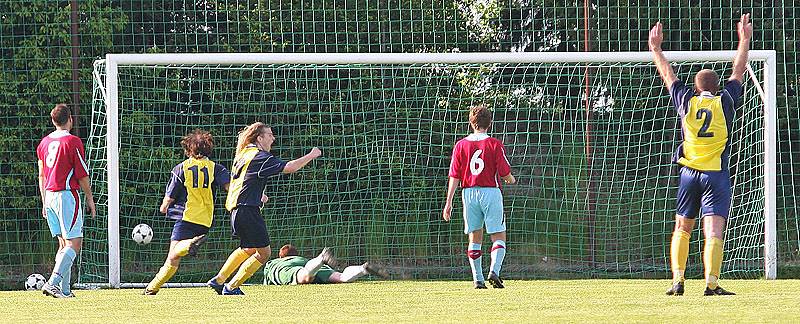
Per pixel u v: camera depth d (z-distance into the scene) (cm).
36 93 5769
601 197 5812
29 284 4400
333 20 6084
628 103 5934
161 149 5784
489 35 6156
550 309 2608
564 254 5781
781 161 6062
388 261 5728
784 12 6144
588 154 5247
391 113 5900
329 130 5934
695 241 5609
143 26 6028
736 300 2727
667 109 5622
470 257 3647
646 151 5922
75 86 5347
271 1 6056
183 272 5553
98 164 5409
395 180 5866
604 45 6162
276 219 5694
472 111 3644
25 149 5819
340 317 2486
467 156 3619
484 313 2525
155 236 5788
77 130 5369
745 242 5222
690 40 5897
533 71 6056
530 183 5850
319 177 5834
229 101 5903
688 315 2344
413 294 3353
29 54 5762
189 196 3556
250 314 2617
